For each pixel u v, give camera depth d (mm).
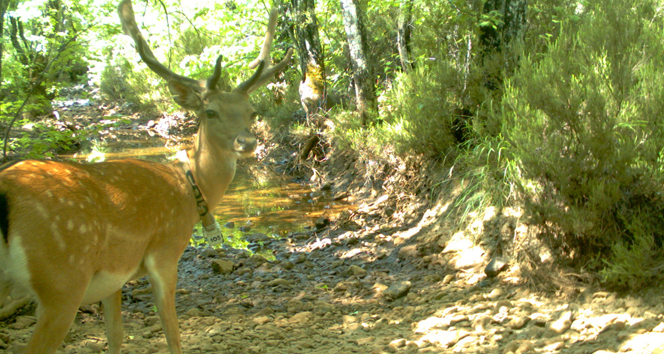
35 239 2551
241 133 3594
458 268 5637
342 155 10312
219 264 6113
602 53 4855
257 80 4098
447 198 6824
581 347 3469
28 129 11055
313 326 4465
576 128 4766
